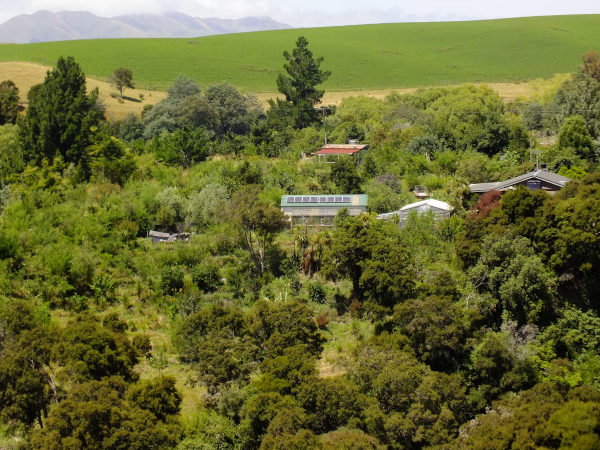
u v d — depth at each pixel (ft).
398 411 121.08
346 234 167.94
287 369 125.80
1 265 169.07
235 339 138.21
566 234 153.89
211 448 111.34
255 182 231.50
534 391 123.03
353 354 144.15
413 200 230.07
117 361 123.03
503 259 156.87
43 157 254.27
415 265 168.86
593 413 107.14
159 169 255.70
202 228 206.59
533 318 149.48
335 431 113.19
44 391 115.75
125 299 168.25
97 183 236.63
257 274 181.88
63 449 97.35
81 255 174.40
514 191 172.45
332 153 273.75
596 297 155.63
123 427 104.27
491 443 108.37
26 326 124.57
